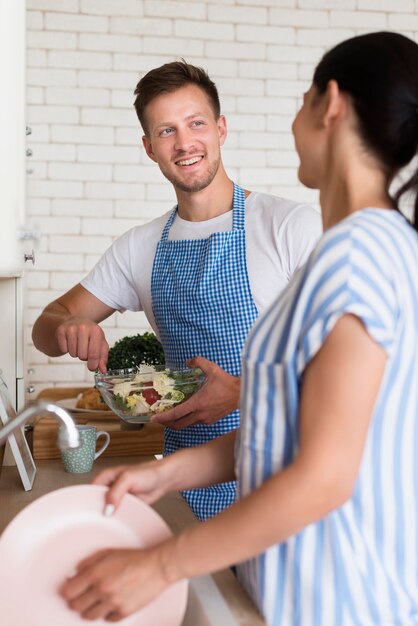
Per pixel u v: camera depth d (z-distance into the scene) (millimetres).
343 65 1091
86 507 1160
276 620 1082
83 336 2068
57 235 4281
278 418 1061
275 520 926
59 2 4223
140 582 989
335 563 1042
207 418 1893
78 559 1133
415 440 1049
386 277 983
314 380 956
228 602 1164
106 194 4309
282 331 1059
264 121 4418
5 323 2354
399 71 1062
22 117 1606
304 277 1035
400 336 998
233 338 2139
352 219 1026
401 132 1069
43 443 2258
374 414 1019
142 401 1957
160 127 2139
